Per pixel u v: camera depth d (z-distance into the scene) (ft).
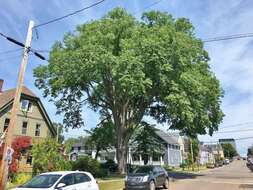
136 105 132.16
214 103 133.80
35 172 94.02
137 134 172.65
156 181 76.64
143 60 104.22
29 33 65.21
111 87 124.26
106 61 105.81
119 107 129.08
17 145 100.42
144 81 102.27
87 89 134.41
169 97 105.91
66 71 112.47
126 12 125.59
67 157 111.55
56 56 118.21
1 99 137.80
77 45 120.98
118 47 117.60
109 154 258.57
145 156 188.85
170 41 110.83
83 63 108.88
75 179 47.67
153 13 128.16
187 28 130.41
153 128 170.19
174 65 108.99
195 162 302.66
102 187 83.35
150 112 146.92
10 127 60.70
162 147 195.00
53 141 97.30
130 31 117.39
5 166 59.11
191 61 118.21
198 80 116.06
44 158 92.43
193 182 96.84
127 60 101.91
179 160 306.35
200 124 124.88
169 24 126.93
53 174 46.16
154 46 104.17
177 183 95.04
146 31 112.68
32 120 145.59
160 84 111.96
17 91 62.44
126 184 75.72
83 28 125.39
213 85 129.90
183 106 105.70
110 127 156.87
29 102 145.38
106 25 118.83
